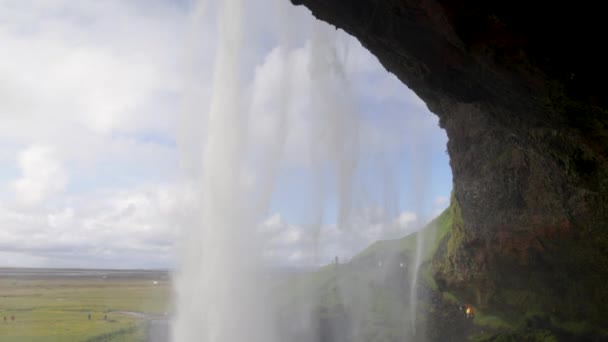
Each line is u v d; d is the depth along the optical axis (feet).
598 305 87.15
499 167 97.86
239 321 108.99
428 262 155.63
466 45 49.88
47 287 386.52
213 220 110.32
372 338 118.21
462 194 114.93
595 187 65.67
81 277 568.82
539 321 97.40
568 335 90.53
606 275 83.20
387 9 54.03
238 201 112.47
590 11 41.55
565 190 78.79
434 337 117.39
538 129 65.46
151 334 149.07
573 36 43.98
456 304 125.39
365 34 63.77
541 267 96.84
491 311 114.11
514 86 54.75
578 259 86.69
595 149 55.93
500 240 102.99
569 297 93.50
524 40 45.93
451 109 104.83
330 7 60.49
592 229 78.02
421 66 62.75
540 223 90.17
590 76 45.96
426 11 49.01
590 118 51.37
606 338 85.20
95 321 188.85
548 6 42.50
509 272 105.70
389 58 69.21
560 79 47.93
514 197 95.71
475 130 102.42
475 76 58.34
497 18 45.09
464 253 119.55
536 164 82.17
